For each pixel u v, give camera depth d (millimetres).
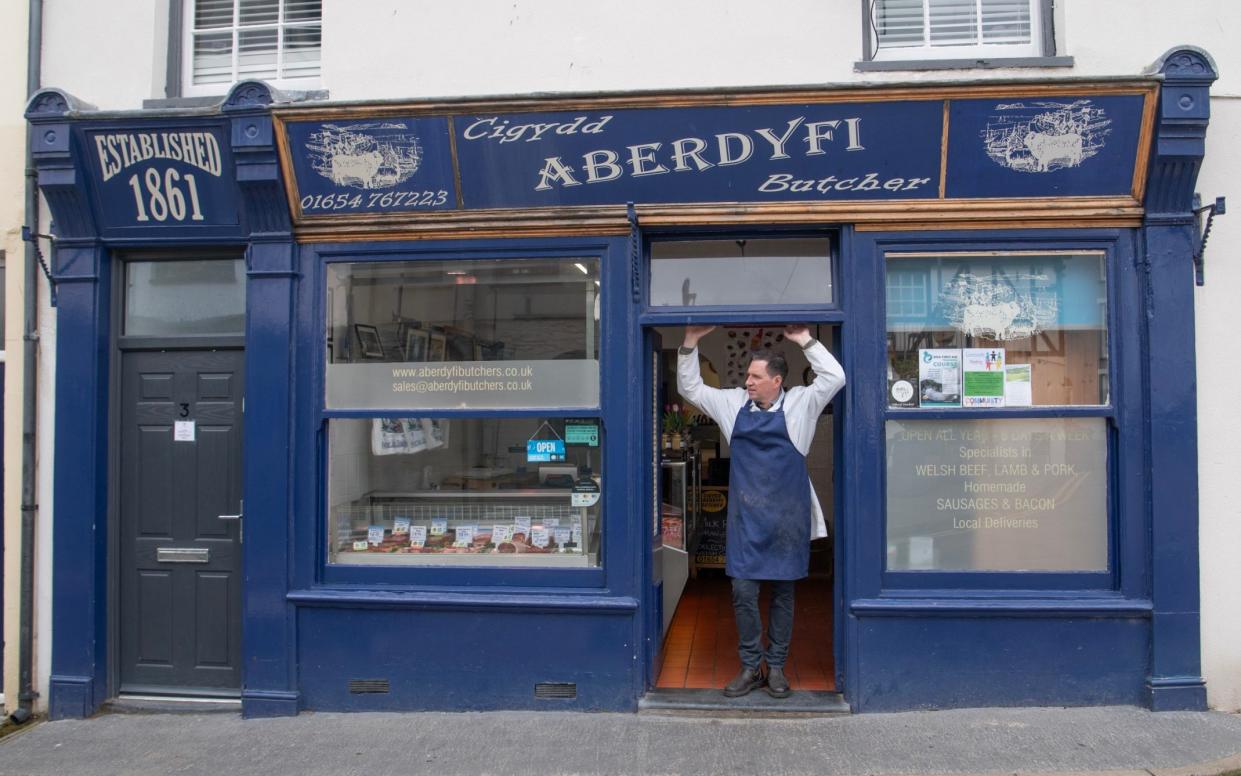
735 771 3965
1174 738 4141
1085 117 4371
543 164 4645
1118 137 4395
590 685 4676
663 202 4672
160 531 5094
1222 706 4484
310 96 4914
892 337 4680
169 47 5254
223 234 4949
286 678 4793
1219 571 4512
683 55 4770
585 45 4824
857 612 4551
